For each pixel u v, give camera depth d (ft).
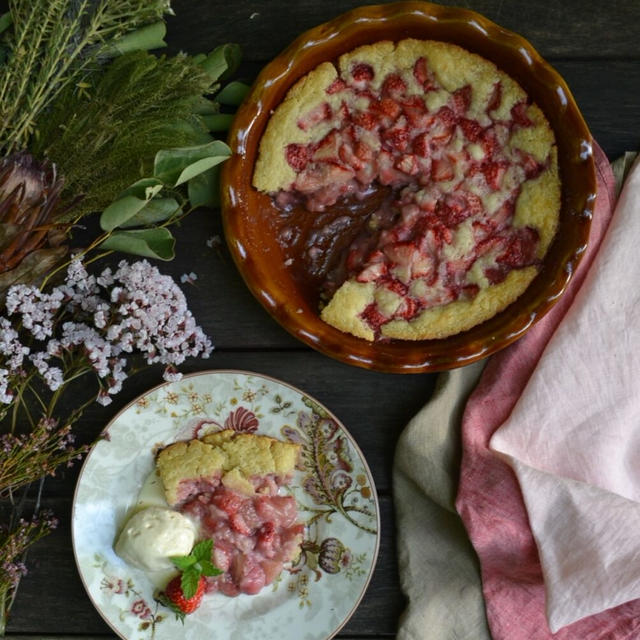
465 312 4.24
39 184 4.04
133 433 4.39
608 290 4.35
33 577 4.44
